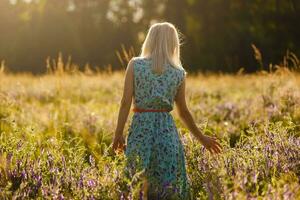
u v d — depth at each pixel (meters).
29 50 58.56
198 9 51.97
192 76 26.06
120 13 61.84
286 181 4.81
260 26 46.41
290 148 5.48
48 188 4.53
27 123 8.91
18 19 59.12
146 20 60.47
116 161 4.67
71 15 61.75
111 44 60.53
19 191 4.39
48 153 5.22
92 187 4.47
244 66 44.09
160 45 4.85
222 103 12.25
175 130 4.91
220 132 8.55
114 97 14.98
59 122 9.23
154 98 4.77
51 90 14.64
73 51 59.19
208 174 4.84
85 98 14.96
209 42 49.28
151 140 4.79
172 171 4.79
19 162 4.85
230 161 5.14
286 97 9.95
